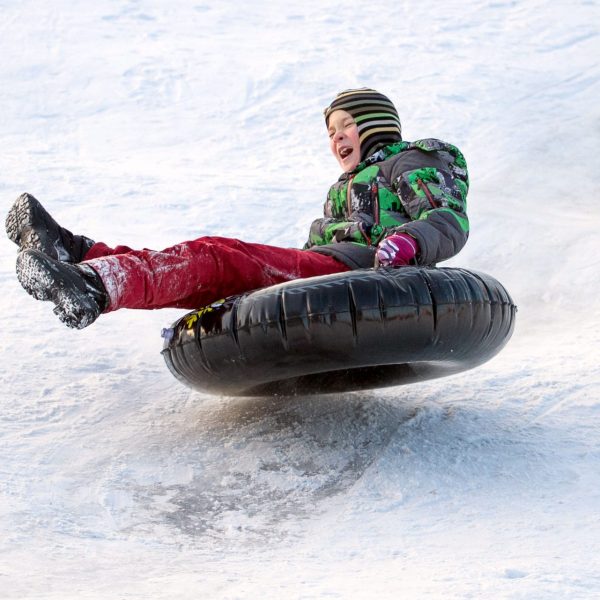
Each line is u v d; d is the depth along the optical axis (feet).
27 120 126.72
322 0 184.34
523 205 84.74
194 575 25.17
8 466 33.65
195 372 35.24
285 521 30.30
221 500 32.07
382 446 35.91
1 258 67.10
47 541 27.58
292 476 33.65
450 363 36.06
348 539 28.50
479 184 92.27
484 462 34.01
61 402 41.24
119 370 46.09
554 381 42.50
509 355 48.65
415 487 32.27
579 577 23.62
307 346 32.40
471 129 114.32
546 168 97.86
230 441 36.78
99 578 24.72
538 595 22.15
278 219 78.43
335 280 32.78
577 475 32.50
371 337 32.19
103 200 85.05
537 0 176.55
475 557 26.04
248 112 128.67
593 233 71.82
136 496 32.07
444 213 36.73
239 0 184.65
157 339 51.19
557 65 142.72
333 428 37.68
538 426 37.47
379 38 160.45
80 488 32.37
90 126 124.26
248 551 27.94
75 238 35.88
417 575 24.54
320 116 125.29
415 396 41.93
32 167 99.30
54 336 50.65
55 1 179.11
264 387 37.96
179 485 33.14
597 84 132.16
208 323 33.99
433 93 129.29
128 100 134.82
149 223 77.82
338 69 144.05
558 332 53.88
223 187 89.56
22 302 57.11
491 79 135.33
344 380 38.81
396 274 33.14
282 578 24.64
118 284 32.73
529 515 29.30
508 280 64.80
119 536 28.73
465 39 157.89
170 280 33.99
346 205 40.47
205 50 156.04
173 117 127.65
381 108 41.39
